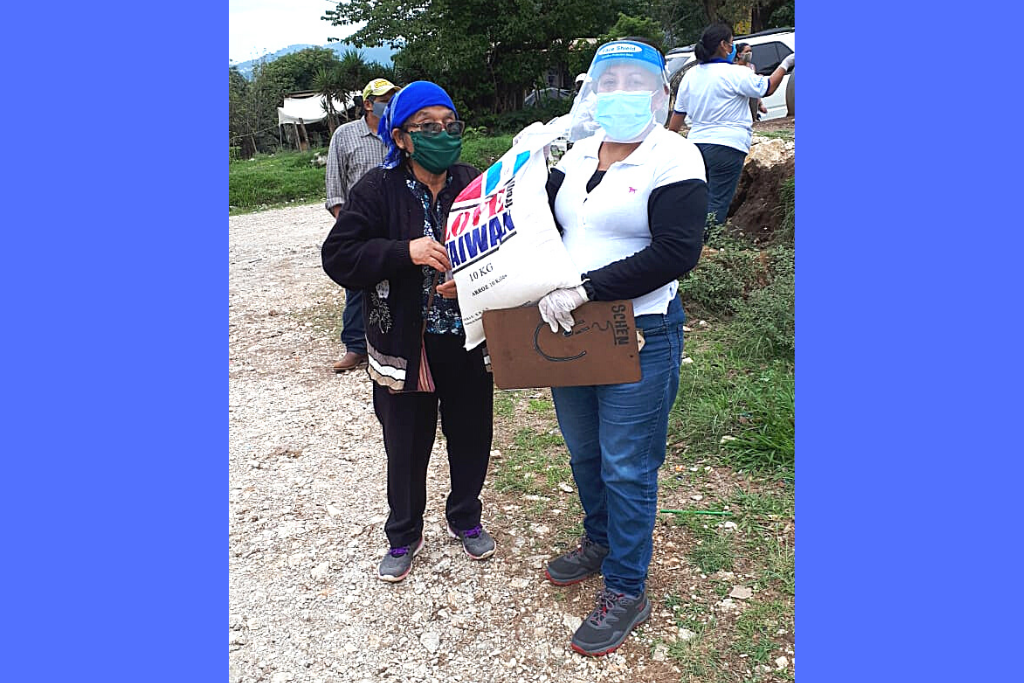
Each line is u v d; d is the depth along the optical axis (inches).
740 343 192.5
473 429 118.7
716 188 233.0
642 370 95.0
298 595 120.9
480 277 97.3
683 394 171.5
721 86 222.1
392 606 117.3
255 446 172.4
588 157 96.0
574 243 95.7
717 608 111.0
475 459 121.3
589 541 118.3
